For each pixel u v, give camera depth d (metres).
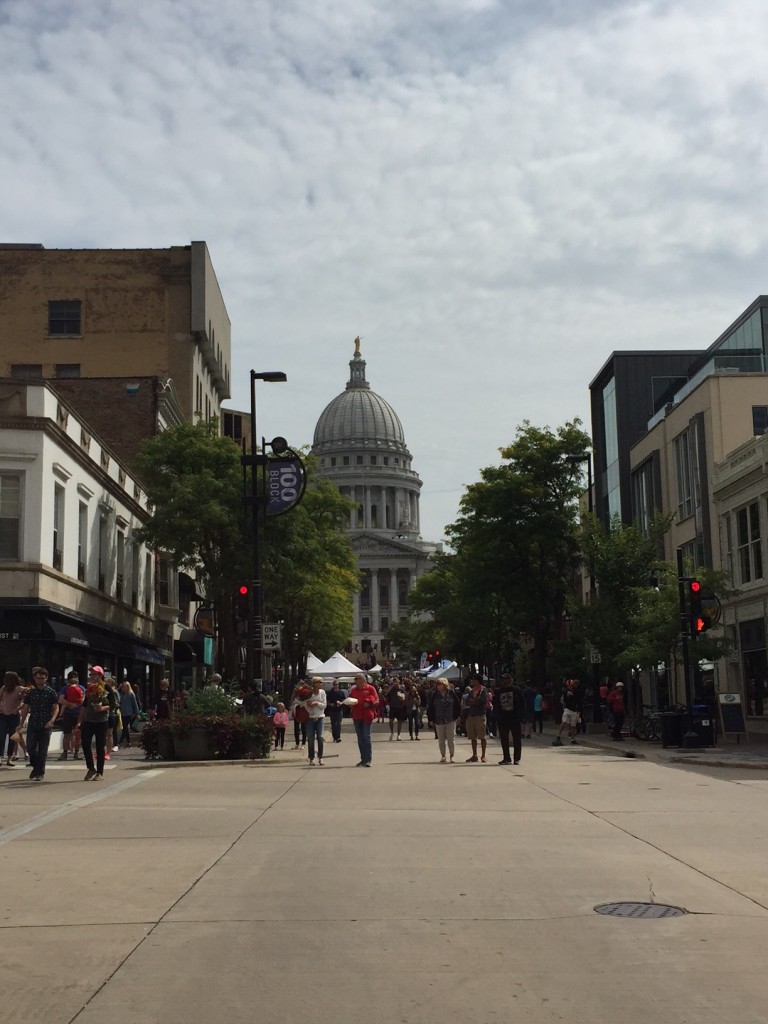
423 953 7.41
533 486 51.69
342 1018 6.06
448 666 64.69
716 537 41.31
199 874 10.30
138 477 49.38
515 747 25.02
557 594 53.06
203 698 26.39
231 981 6.78
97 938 7.88
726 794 17.42
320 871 10.44
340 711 37.47
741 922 8.22
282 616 63.41
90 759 20.83
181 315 61.34
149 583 50.59
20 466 31.95
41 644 32.56
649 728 33.53
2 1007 6.29
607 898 9.12
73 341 60.94
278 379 33.44
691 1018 6.00
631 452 54.25
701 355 58.03
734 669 39.47
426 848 11.80
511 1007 6.22
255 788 18.86
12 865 10.80
